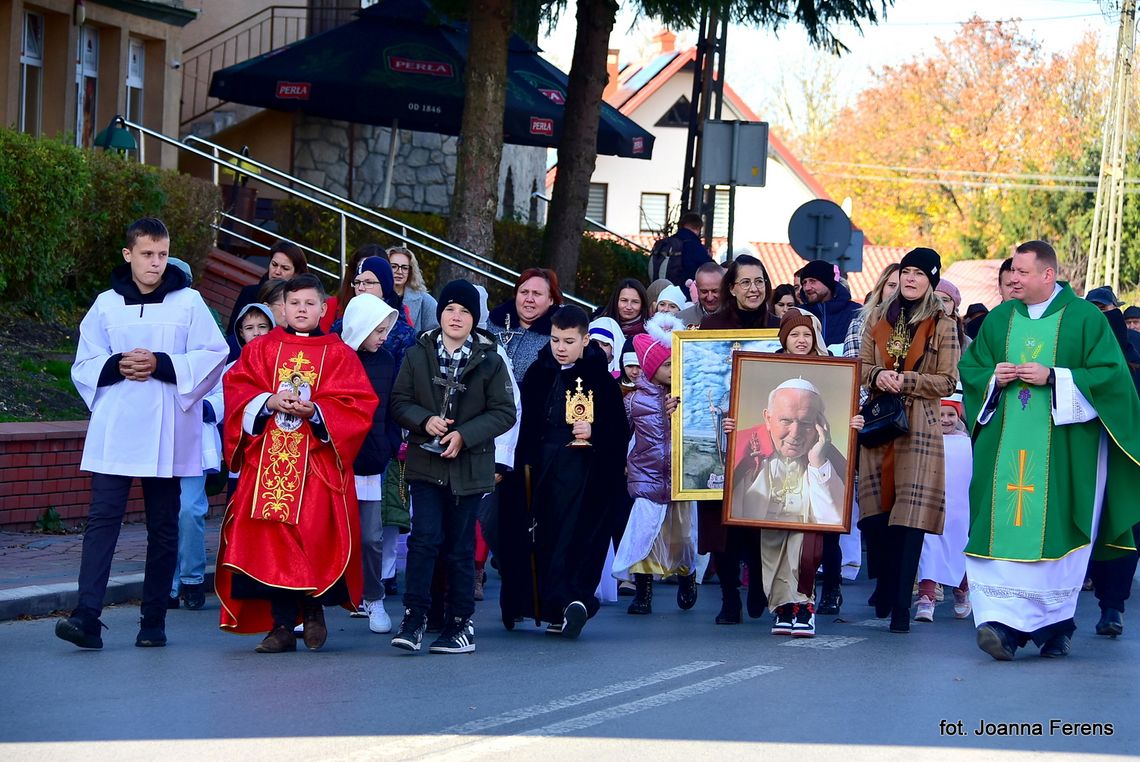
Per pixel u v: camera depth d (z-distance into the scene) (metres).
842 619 12.42
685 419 11.99
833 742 7.73
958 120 86.44
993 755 7.54
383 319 11.05
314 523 10.12
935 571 12.43
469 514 10.41
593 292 30.23
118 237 20.20
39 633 10.77
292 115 32.41
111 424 10.05
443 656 10.21
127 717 8.16
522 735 7.81
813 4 22.80
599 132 28.83
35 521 14.66
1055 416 10.45
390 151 28.97
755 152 23.23
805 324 11.66
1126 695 9.09
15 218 18.09
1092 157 80.62
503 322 12.88
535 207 42.94
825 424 11.45
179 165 32.28
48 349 18.19
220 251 22.30
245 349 10.34
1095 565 11.87
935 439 11.62
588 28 24.88
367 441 11.02
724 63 32.34
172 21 29.56
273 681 9.20
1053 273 10.80
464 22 28.52
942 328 11.61
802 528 11.29
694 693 8.95
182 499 12.05
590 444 11.08
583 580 11.08
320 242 24.52
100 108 28.31
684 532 12.59
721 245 67.31
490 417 10.30
